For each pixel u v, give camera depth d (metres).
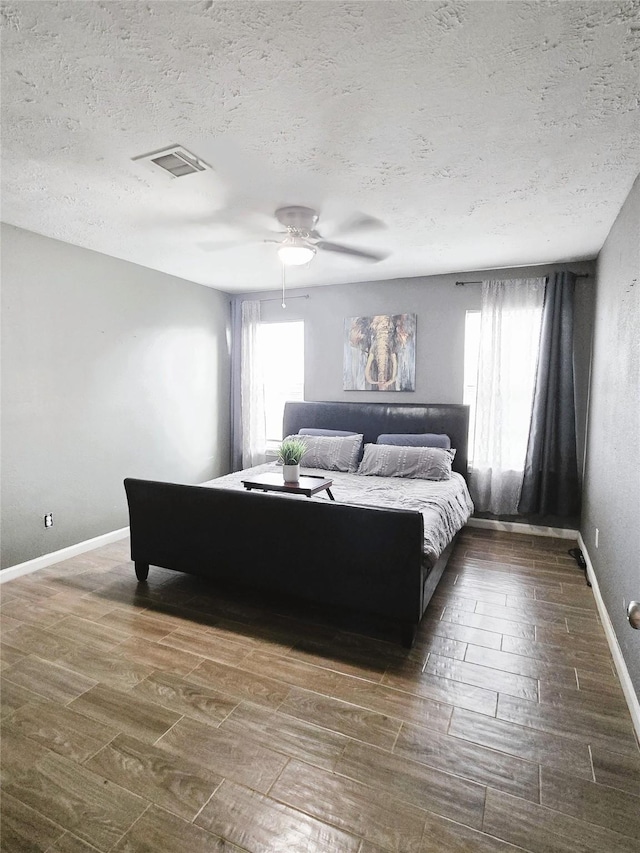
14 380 3.21
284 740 1.76
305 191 2.54
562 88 1.64
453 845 1.36
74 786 1.55
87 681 2.12
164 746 1.73
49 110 1.79
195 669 2.21
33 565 3.36
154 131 1.95
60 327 3.51
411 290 4.61
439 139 1.99
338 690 2.06
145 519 3.09
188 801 1.50
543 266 4.09
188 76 1.58
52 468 3.50
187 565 2.98
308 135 1.97
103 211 2.86
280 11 1.30
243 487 3.55
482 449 4.29
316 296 5.04
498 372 4.17
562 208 2.74
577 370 4.00
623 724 1.86
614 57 1.47
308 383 5.16
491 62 1.51
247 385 5.33
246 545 2.76
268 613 2.76
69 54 1.48
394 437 4.46
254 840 1.37
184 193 2.57
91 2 1.27
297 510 2.57
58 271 3.46
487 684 2.11
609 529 2.65
